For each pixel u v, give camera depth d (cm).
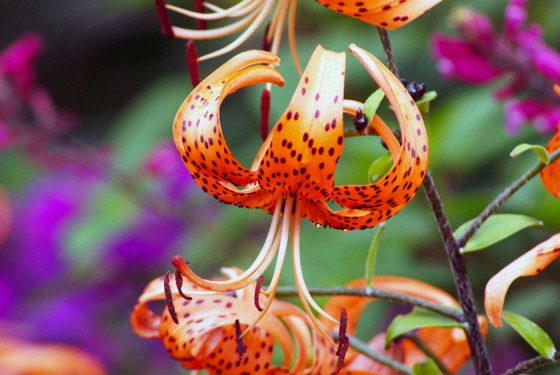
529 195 106
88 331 142
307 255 115
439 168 112
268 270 116
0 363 107
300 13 146
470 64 104
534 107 104
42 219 149
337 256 113
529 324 81
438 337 88
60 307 142
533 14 136
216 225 133
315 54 76
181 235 137
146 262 139
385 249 112
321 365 85
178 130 79
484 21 104
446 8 138
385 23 77
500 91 105
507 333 107
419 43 138
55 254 150
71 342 141
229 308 83
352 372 84
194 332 83
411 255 113
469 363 111
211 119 78
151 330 85
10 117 136
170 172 138
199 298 83
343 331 79
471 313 82
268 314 83
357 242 113
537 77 104
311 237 117
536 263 78
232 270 84
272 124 133
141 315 85
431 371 83
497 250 109
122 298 143
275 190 79
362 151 110
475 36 104
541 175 82
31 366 107
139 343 143
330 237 116
